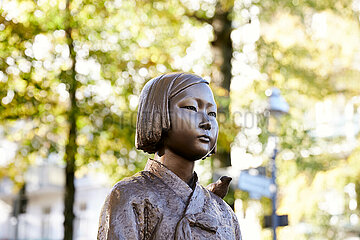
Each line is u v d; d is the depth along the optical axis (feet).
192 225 6.97
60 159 28.58
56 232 77.25
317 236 43.19
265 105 29.12
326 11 33.14
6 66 27.86
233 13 28.76
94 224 71.15
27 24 28.25
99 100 28.14
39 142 28.99
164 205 7.00
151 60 29.32
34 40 28.32
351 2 33.19
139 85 28.89
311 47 32.94
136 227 6.78
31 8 28.35
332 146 39.27
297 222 40.91
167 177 7.22
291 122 33.30
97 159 27.91
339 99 38.63
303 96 33.30
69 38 28.45
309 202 40.01
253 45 29.99
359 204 43.45
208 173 26.99
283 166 35.91
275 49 30.50
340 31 34.63
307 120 35.58
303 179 38.42
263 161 29.50
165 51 29.63
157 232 6.83
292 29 31.86
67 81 27.53
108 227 6.73
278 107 28.58
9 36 28.07
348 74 36.60
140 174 7.27
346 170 40.86
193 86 7.38
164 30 29.89
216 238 7.07
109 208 6.87
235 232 7.64
